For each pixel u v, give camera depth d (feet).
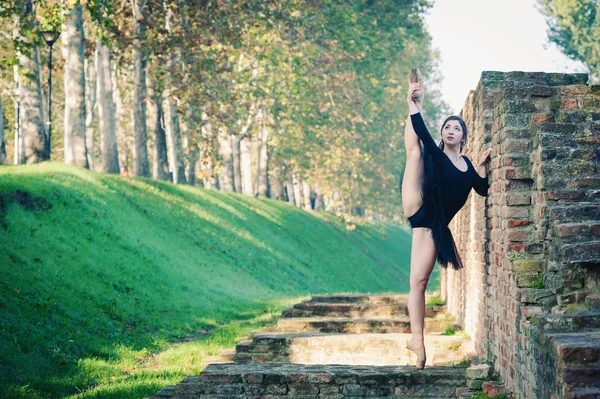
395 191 174.19
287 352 33.81
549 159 19.54
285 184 172.14
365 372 25.34
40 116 75.51
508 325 21.36
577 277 18.22
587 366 13.67
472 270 31.40
